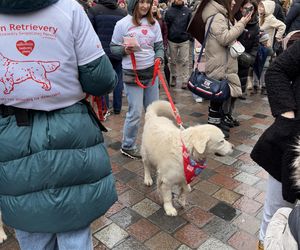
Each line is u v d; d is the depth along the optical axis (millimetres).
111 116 5801
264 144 1962
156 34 3918
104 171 1733
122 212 3188
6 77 1475
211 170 3984
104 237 2850
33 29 1456
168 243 2783
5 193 1602
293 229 1356
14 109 1538
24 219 1608
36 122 1562
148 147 3238
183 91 7363
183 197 3232
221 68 4520
